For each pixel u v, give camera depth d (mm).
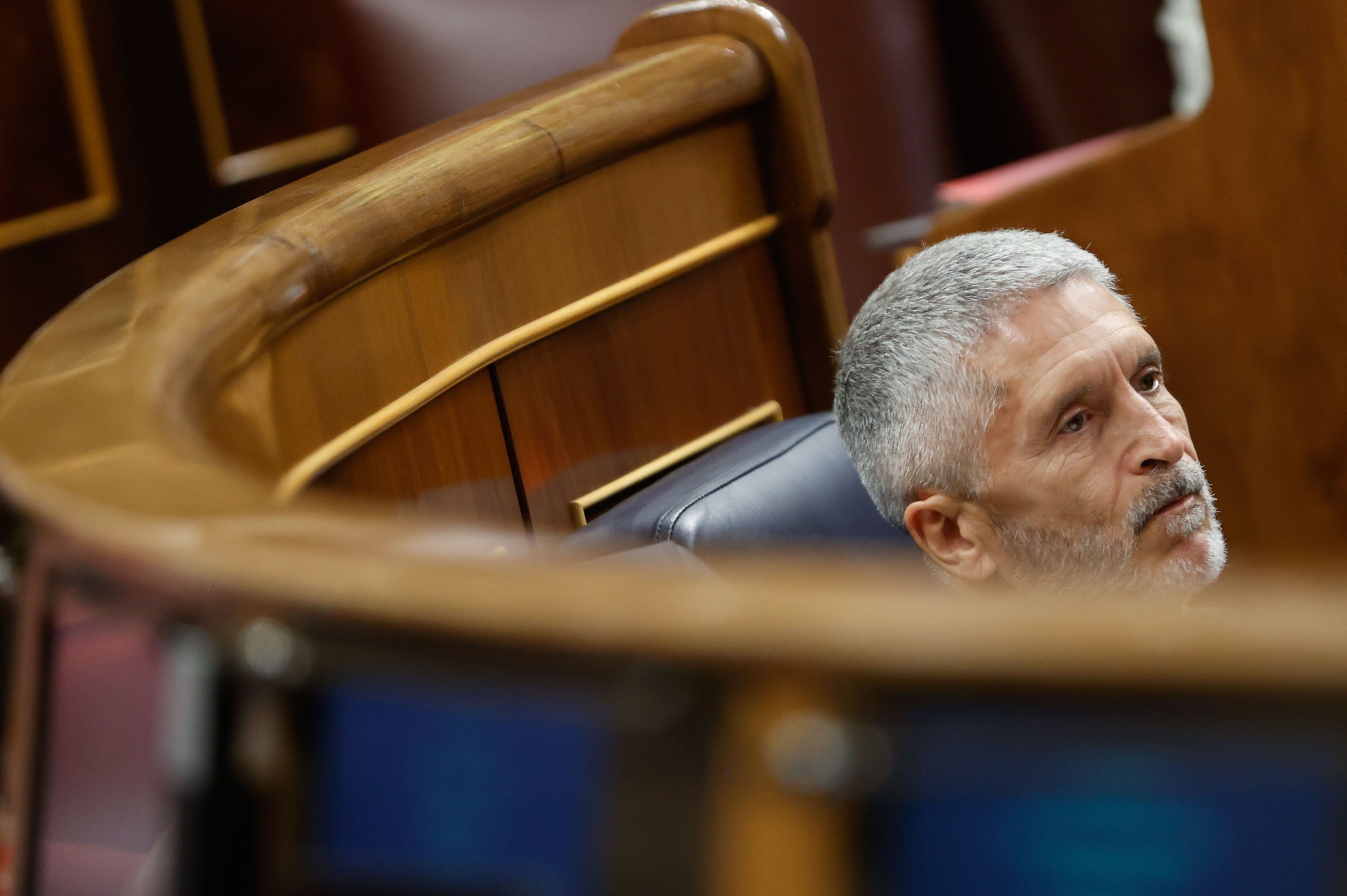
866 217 11406
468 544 1961
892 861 1521
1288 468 8719
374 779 1805
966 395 4723
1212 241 8578
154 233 14977
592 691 1621
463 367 4863
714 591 1564
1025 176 11891
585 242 5438
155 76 14781
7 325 13945
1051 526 4727
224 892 1945
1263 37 8148
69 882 2326
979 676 1436
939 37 13594
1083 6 13586
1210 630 1380
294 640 1834
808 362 6562
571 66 10633
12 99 13797
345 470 4363
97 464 2420
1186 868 1464
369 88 11562
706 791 1570
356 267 4328
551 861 1684
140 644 2055
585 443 5480
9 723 2574
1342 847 1400
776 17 6195
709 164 6059
